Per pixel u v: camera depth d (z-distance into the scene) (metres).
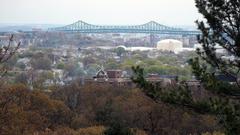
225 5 19.28
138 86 19.34
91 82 124.19
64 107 83.50
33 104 78.00
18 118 63.31
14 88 72.19
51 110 80.25
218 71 19.53
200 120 64.06
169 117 62.88
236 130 17.50
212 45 19.61
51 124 77.81
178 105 18.83
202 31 19.80
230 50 19.55
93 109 91.62
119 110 76.69
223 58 19.62
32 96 78.31
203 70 19.16
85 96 101.62
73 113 85.25
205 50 19.70
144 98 80.06
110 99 92.38
